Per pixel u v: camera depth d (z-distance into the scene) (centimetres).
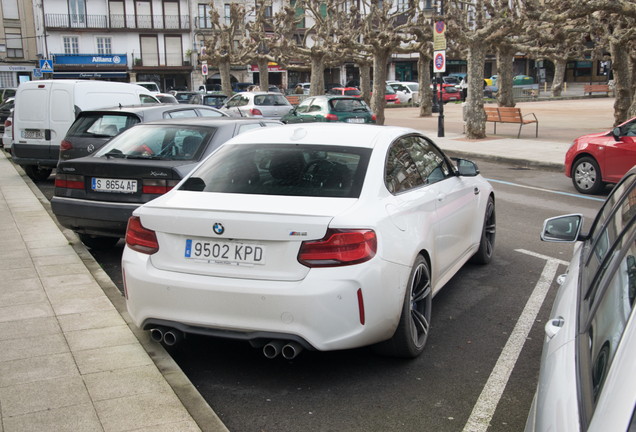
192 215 331
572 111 3002
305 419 308
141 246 350
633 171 258
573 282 234
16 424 286
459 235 488
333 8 3203
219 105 2666
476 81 1884
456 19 1859
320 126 434
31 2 5203
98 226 571
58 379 333
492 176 1252
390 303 331
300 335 308
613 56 1848
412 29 2281
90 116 852
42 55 5200
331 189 349
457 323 443
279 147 399
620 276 163
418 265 371
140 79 5556
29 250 623
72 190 584
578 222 286
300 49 3303
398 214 357
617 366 125
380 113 2600
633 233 176
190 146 597
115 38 5434
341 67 6347
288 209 323
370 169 365
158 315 339
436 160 487
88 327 412
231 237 320
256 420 308
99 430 281
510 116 1875
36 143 1084
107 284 512
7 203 899
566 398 145
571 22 3031
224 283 319
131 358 362
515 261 611
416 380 350
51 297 473
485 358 381
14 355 365
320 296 305
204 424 291
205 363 378
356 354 389
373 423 303
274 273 315
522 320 446
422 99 3158
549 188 1086
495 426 299
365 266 313
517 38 3145
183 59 5634
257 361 380
